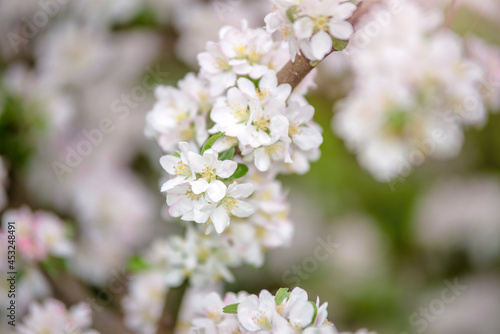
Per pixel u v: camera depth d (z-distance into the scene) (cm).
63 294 104
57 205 135
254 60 79
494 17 115
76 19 142
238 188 76
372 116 119
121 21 143
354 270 142
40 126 132
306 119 77
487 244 142
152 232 138
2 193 116
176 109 84
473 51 115
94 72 141
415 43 112
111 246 131
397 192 143
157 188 144
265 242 88
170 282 90
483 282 143
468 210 141
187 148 76
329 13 73
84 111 141
